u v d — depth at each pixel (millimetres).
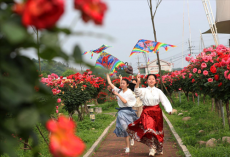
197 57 8781
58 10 794
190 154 5875
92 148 7211
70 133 917
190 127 9461
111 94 24844
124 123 7051
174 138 8305
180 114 14211
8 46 958
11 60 1002
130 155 6812
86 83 12141
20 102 972
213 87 7059
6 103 945
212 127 8672
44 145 6395
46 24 815
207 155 5500
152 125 6434
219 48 8141
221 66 6863
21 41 897
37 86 1075
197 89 8656
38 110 1018
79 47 1000
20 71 1011
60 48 929
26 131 1164
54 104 1082
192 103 17531
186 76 13664
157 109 6617
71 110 11883
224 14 11766
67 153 863
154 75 6812
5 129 987
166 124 12250
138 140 6504
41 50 924
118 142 8727
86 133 9984
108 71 1069
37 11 783
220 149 5676
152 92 6676
